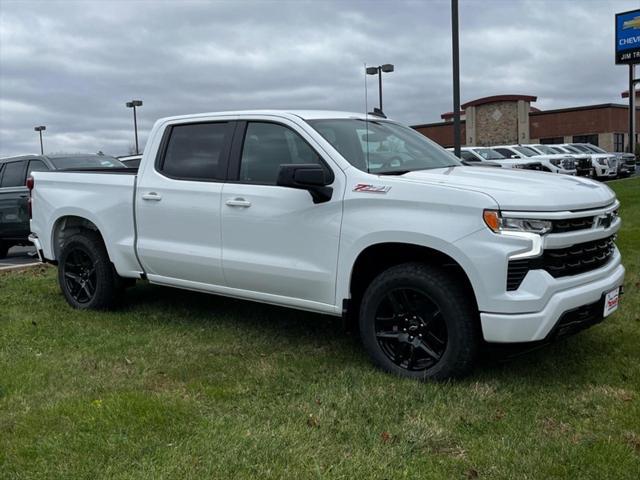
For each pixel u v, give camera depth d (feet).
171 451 10.85
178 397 13.15
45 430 11.73
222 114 17.43
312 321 18.85
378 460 10.64
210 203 16.81
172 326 18.67
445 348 13.58
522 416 12.20
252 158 16.52
